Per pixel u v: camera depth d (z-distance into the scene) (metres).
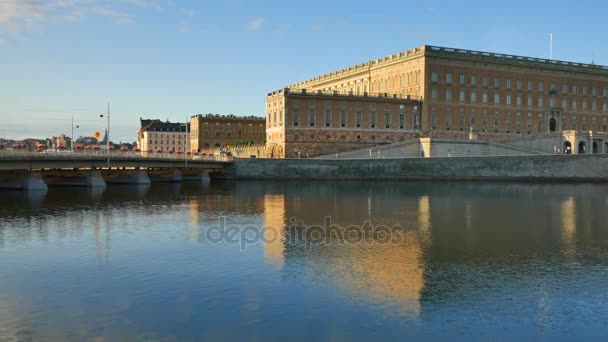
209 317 23.19
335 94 128.38
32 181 77.19
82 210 55.75
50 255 34.00
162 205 61.41
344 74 169.88
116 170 100.50
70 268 30.75
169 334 21.41
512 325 22.80
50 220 48.41
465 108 138.75
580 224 48.47
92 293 26.22
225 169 114.44
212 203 64.06
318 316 23.42
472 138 129.12
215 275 29.48
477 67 140.00
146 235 41.19
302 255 34.53
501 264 32.69
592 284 28.52
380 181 109.69
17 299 25.33
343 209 58.66
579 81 154.12
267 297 25.88
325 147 128.00
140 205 61.16
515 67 144.75
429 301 25.52
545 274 30.45
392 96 136.00
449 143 122.94
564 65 150.62
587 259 34.16
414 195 76.75
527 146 132.25
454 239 40.56
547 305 25.17
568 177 112.31
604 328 22.53
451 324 22.80
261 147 137.62
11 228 43.78
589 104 155.75
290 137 125.00
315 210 57.66
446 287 27.75
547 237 41.66
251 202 65.62
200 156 114.19
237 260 32.91
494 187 94.12
